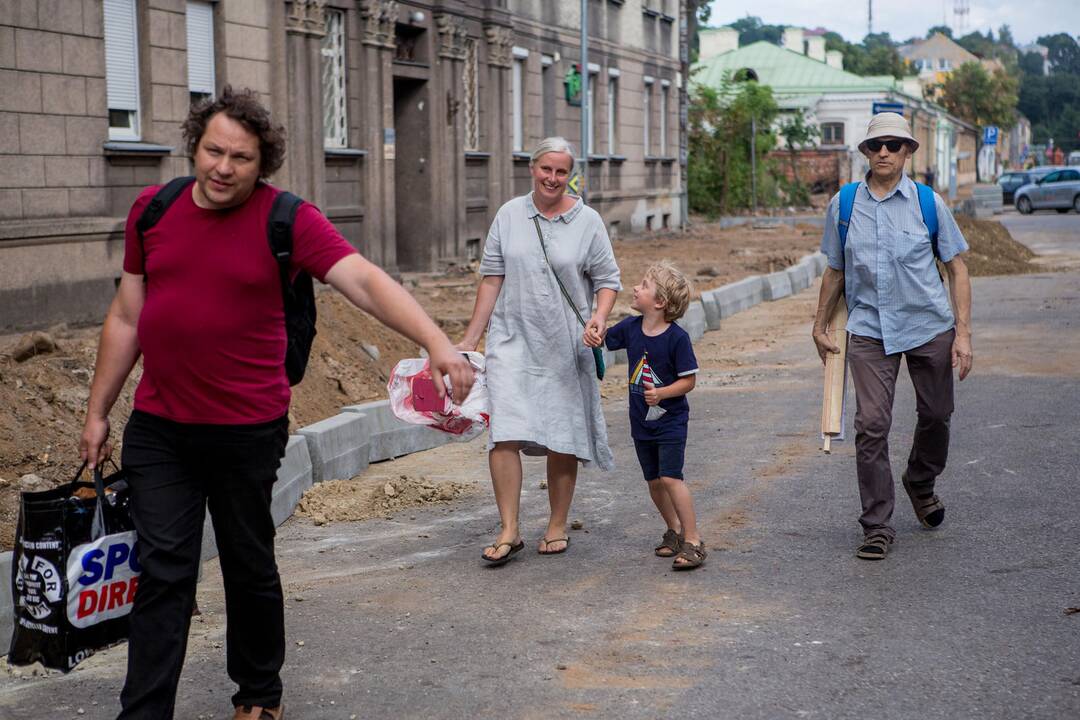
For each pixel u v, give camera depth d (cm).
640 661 491
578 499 796
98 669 507
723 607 557
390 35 1914
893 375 641
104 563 401
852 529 690
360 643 525
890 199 643
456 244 2178
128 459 401
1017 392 1114
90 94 1212
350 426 889
